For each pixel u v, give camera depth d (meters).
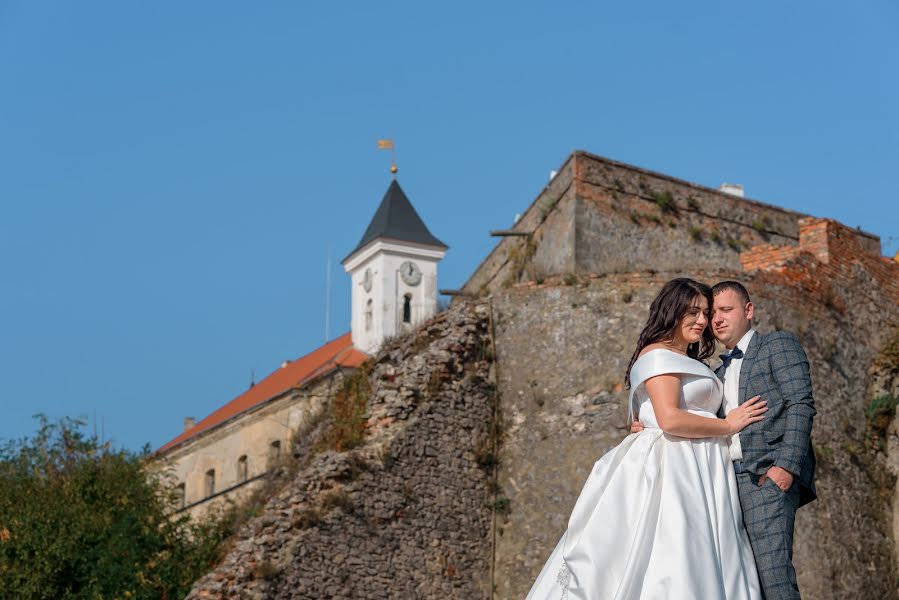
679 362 10.01
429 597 35.22
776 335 10.39
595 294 37.78
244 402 69.25
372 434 36.75
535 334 38.06
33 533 38.22
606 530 9.70
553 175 42.50
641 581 9.38
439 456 36.66
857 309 40.56
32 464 43.00
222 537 40.12
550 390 37.28
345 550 34.66
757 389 10.24
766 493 9.88
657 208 41.72
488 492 36.84
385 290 71.38
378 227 73.50
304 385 57.62
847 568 36.66
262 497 40.59
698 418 9.83
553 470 36.34
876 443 39.38
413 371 37.53
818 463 37.28
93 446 43.91
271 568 33.56
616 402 36.31
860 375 39.91
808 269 39.34
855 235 41.62
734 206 43.19
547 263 41.44
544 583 9.95
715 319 10.66
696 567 9.36
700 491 9.67
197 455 63.78
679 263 41.44
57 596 37.72
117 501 41.22
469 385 37.75
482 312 38.81
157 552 38.88
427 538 35.75
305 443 41.03
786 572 9.70
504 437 37.41
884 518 38.56
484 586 35.97
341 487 35.28
